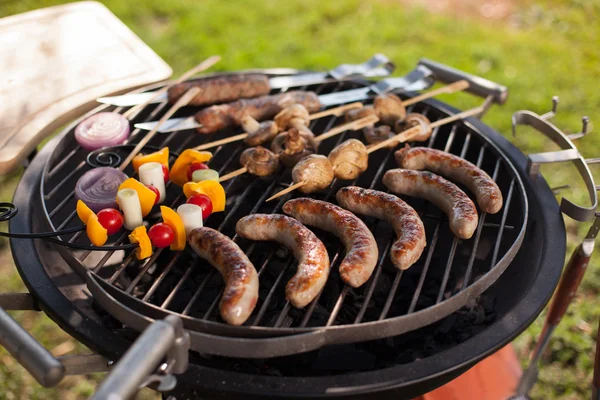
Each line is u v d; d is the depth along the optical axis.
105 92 1.00
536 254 0.85
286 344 0.66
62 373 0.61
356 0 2.37
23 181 0.90
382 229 0.93
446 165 0.90
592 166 1.66
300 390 0.67
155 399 1.14
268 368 0.76
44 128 0.93
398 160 0.93
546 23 2.25
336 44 2.12
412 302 0.74
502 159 0.94
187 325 0.69
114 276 0.77
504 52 2.07
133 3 2.25
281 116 0.98
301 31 2.18
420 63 1.12
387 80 1.10
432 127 1.01
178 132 1.07
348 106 1.02
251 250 0.81
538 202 0.90
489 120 1.79
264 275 0.85
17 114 0.95
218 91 1.04
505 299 0.83
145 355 0.55
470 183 0.88
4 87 1.00
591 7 2.33
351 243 0.76
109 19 1.18
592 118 1.80
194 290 0.83
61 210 0.94
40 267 0.79
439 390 0.91
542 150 1.69
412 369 0.69
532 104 1.84
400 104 1.02
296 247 0.76
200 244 0.76
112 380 0.54
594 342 1.22
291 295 0.70
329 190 0.91
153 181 0.86
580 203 1.52
